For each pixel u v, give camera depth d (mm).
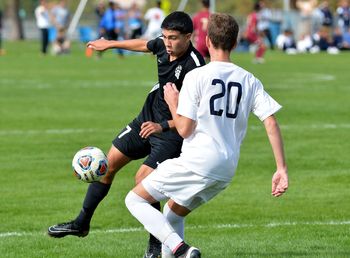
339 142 38812
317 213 25703
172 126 18734
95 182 20156
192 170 17359
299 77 74688
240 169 32781
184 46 19703
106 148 37125
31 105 52531
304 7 140625
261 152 36500
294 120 46219
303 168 32906
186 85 17438
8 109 50562
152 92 20922
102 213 25828
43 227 24062
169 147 19922
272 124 17531
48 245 22031
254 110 17797
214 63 17625
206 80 17391
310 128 43281
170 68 20156
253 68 85312
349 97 57875
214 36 17656
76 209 26219
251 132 42188
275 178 17312
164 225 17688
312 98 57281
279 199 27719
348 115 48344
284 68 85625
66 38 115125
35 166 33188
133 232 23562
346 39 121875
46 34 108000
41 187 29453
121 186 29875
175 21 19391
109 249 21594
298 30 129875
